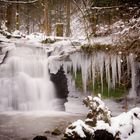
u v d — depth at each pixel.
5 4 17.58
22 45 13.80
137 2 9.52
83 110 11.46
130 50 9.49
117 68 10.84
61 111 12.06
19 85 12.59
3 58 13.00
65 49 12.38
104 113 6.70
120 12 9.95
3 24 17.22
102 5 10.16
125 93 10.60
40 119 10.13
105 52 10.49
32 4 18.61
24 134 7.98
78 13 12.35
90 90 11.48
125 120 6.32
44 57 13.16
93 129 6.43
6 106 12.12
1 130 8.47
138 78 10.60
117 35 9.82
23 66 13.12
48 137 7.55
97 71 11.21
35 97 12.67
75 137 6.44
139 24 9.20
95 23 10.61
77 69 11.83
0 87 12.28
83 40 12.52
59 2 21.17
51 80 12.86
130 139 5.88
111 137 6.18
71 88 12.05
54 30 25.48
